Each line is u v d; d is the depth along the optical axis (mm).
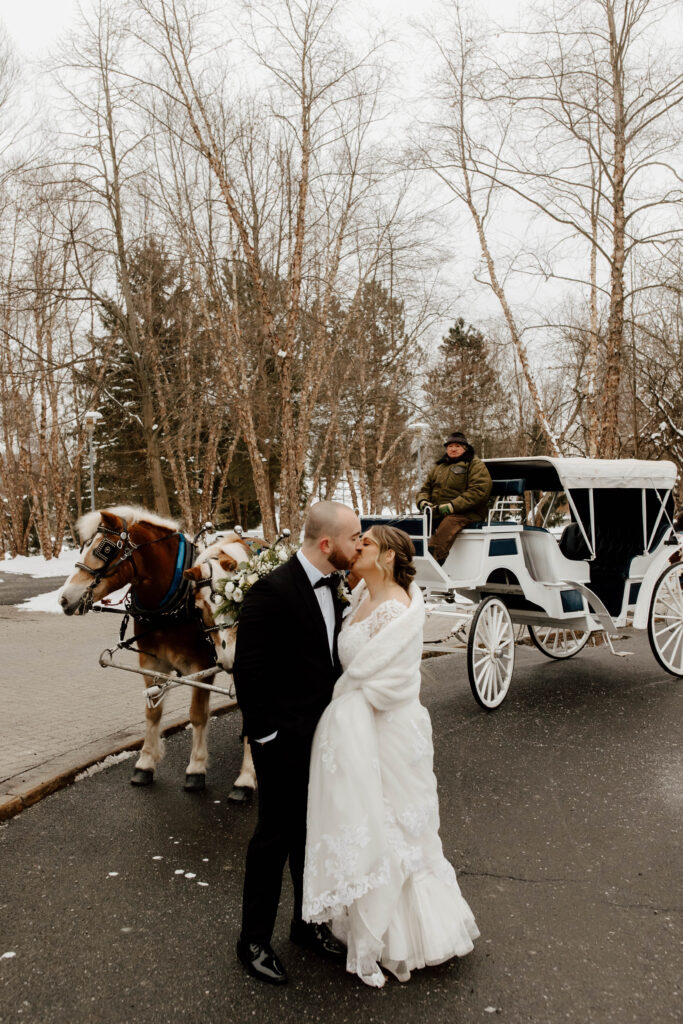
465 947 3404
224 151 18828
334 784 3275
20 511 33312
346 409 28359
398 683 3328
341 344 25328
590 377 17484
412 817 3342
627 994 3285
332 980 3400
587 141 14953
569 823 5125
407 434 35062
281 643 3463
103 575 5379
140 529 5527
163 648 5805
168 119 18484
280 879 3463
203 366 27375
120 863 4535
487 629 7957
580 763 6316
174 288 29219
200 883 4289
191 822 5137
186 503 27844
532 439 33469
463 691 8789
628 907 4023
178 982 3377
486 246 16562
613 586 9188
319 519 3486
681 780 5898
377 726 3377
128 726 7215
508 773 6090
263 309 17500
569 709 7969
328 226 21266
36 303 27297
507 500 9961
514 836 4930
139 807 5395
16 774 5805
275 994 3291
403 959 3295
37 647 11336
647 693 8641
